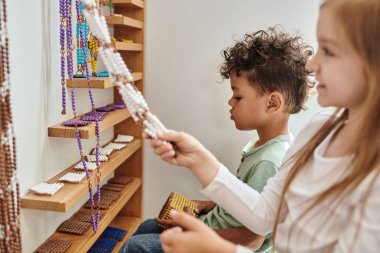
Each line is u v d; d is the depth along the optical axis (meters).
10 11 0.80
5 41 0.67
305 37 1.34
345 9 0.50
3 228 0.71
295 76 0.97
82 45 1.02
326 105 0.56
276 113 0.97
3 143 0.69
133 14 1.42
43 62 0.94
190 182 1.55
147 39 1.45
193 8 1.40
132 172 1.54
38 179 0.95
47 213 1.03
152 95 1.49
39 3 0.91
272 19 1.35
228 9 1.38
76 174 1.03
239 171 1.02
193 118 1.48
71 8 1.02
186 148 0.65
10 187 0.72
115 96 1.45
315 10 1.32
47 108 0.98
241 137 1.45
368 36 0.49
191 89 1.46
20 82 0.85
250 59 0.96
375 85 0.50
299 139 0.72
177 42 1.44
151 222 1.16
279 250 0.65
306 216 0.59
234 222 0.90
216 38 1.41
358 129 0.56
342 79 0.52
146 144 1.53
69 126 1.01
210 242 0.54
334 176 0.57
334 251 0.54
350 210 0.55
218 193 0.68
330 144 0.62
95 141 1.29
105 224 1.14
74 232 1.05
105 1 1.25
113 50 0.62
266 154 0.92
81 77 1.08
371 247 0.51
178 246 0.55
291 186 0.63
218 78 1.43
